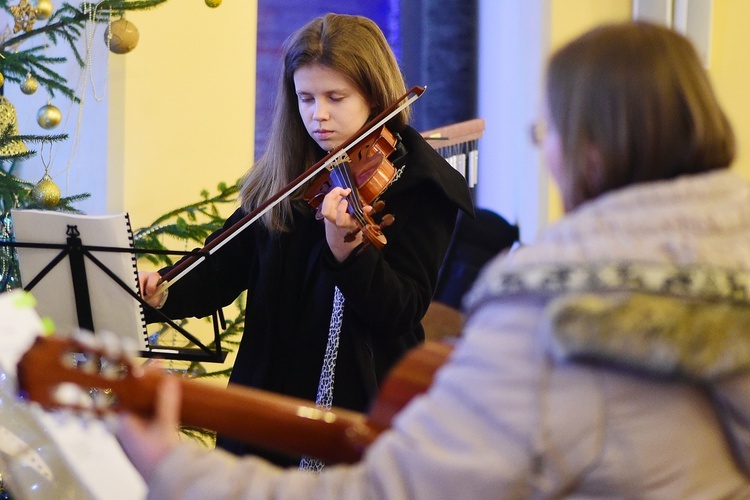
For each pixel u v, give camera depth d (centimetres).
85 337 181
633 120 177
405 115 377
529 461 160
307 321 354
